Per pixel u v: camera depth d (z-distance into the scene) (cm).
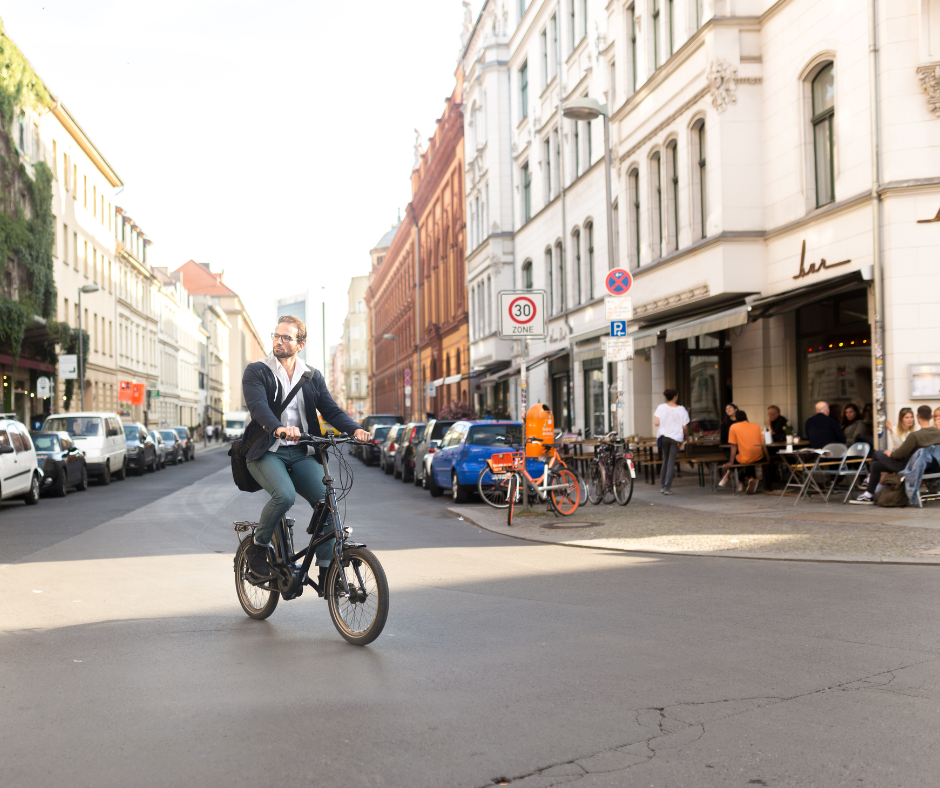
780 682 484
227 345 14350
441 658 545
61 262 4384
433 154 5734
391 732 413
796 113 1582
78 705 461
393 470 2966
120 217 6106
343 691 478
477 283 4375
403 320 7781
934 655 535
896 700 450
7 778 365
